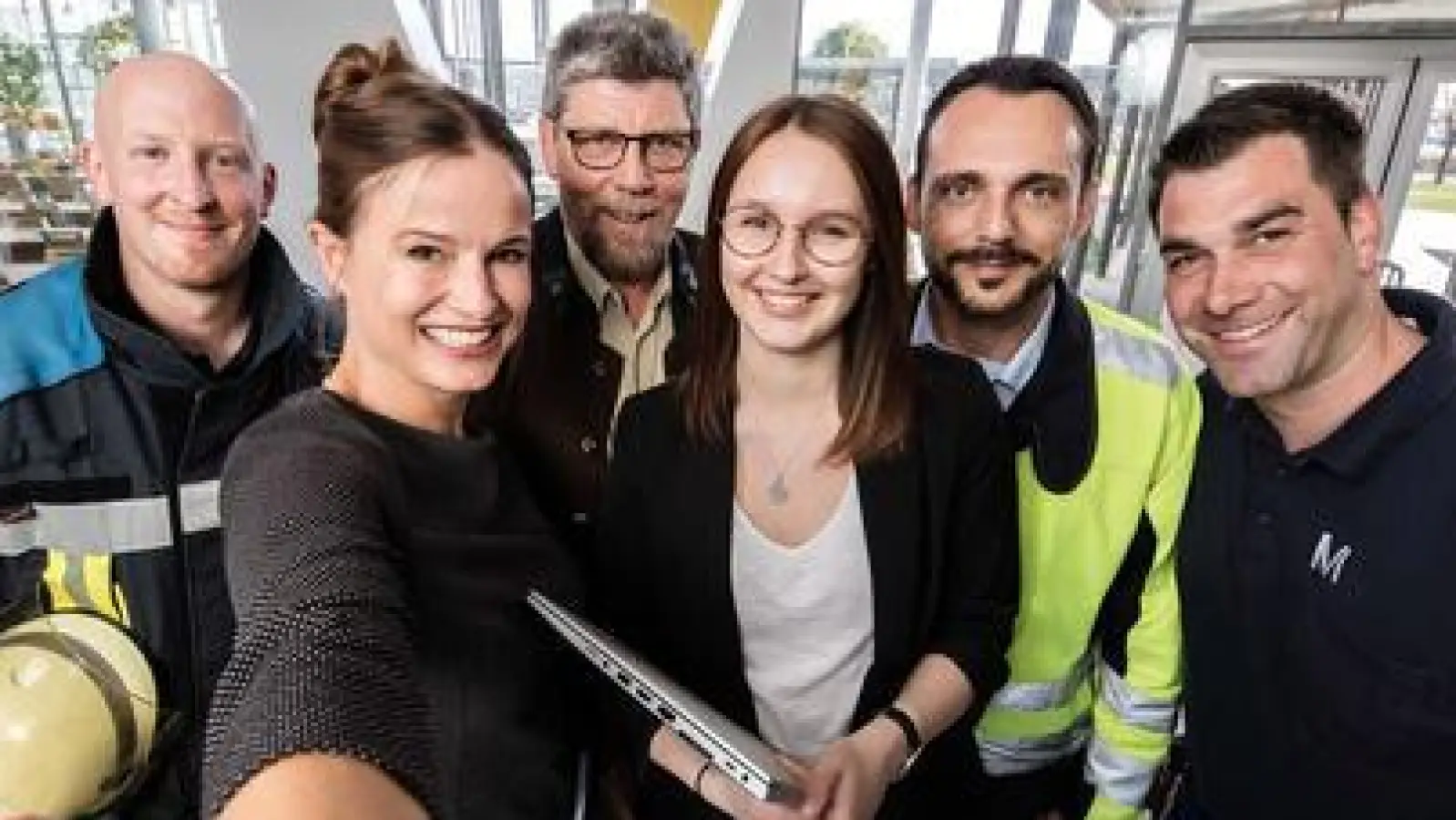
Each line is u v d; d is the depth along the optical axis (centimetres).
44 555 104
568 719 88
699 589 98
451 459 77
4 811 77
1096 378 112
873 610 97
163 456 106
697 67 143
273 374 114
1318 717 99
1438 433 89
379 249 69
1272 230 90
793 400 97
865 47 466
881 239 90
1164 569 114
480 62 493
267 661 54
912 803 109
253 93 407
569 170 138
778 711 100
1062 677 119
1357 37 361
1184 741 119
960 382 102
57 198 391
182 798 106
